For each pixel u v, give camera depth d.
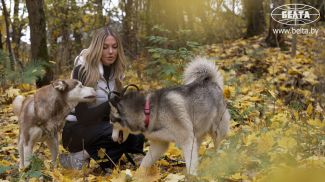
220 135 4.72
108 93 4.86
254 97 6.88
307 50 10.29
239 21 16.70
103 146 4.85
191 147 4.22
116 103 4.47
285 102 7.29
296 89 7.38
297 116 5.47
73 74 5.11
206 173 3.48
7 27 11.15
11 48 11.11
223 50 11.83
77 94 4.74
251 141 4.23
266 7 16.92
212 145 5.25
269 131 4.64
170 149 5.01
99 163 4.83
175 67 7.79
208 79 4.68
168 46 10.59
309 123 4.97
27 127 4.70
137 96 4.42
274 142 4.27
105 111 4.84
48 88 4.78
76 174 4.40
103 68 5.07
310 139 4.45
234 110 6.22
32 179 4.04
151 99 4.37
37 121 4.69
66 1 12.16
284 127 4.96
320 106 6.33
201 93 4.49
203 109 4.45
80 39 12.91
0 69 9.12
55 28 12.27
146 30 12.05
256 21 14.72
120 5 13.05
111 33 4.99
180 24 11.92
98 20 12.59
